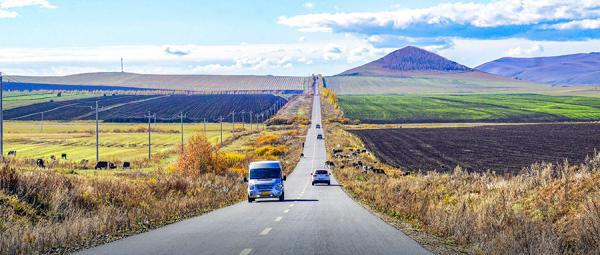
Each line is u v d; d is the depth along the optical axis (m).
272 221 21.05
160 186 31.88
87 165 71.75
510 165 64.69
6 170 21.31
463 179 35.62
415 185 35.12
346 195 39.25
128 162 73.94
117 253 13.48
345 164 83.31
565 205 17.52
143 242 15.32
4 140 119.75
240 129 160.88
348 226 19.19
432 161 75.56
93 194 23.94
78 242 15.32
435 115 197.38
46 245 14.46
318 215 23.61
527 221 14.87
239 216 23.31
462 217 16.95
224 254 13.18
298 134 155.62
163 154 95.25
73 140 121.31
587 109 194.88
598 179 18.77
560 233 13.94
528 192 21.81
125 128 153.00
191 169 57.81
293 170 78.06
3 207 18.61
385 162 77.19
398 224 20.03
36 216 19.38
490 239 14.00
